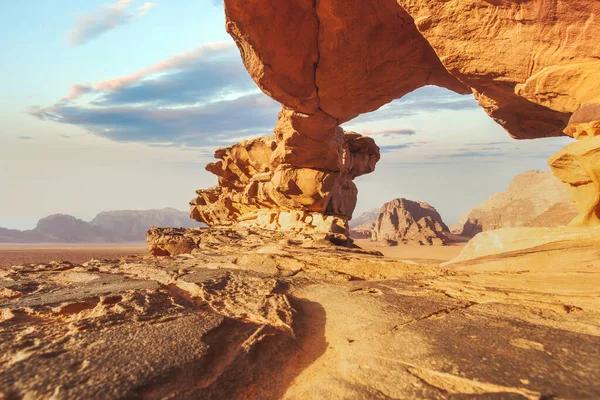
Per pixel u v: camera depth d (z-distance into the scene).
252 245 20.58
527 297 5.77
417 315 5.27
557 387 2.94
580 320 4.57
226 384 3.43
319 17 17.28
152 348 3.97
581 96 10.64
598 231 9.40
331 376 3.71
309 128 24.78
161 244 28.88
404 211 114.19
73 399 2.80
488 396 2.92
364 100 21.66
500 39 11.11
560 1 9.74
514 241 10.81
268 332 4.85
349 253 14.29
